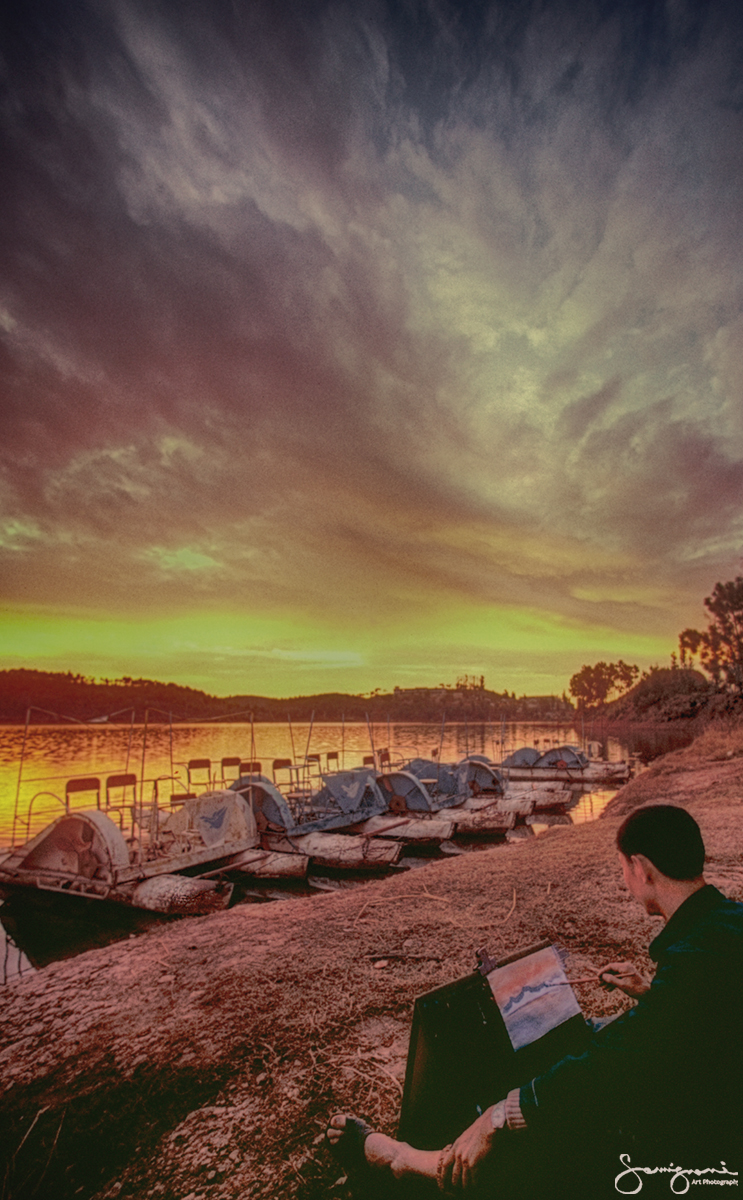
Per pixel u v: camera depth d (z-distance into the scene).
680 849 1.70
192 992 4.40
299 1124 2.88
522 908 5.63
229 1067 3.41
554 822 21.08
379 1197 2.15
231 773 35.47
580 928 5.01
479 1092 2.16
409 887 6.77
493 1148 1.54
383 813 18.52
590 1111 1.41
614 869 6.67
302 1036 3.65
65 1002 4.46
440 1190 1.87
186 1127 2.97
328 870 14.06
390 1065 3.27
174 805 15.21
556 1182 1.49
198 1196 2.51
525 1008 2.24
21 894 11.50
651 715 86.81
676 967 1.51
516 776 33.03
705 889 1.68
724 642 65.56
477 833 18.11
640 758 41.72
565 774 32.44
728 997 1.41
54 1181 2.72
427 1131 2.15
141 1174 2.70
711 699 71.38
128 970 4.94
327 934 5.36
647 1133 1.42
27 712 12.91
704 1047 1.39
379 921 5.60
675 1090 1.39
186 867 12.08
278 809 15.12
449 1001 2.28
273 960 4.83
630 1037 1.44
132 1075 3.44
